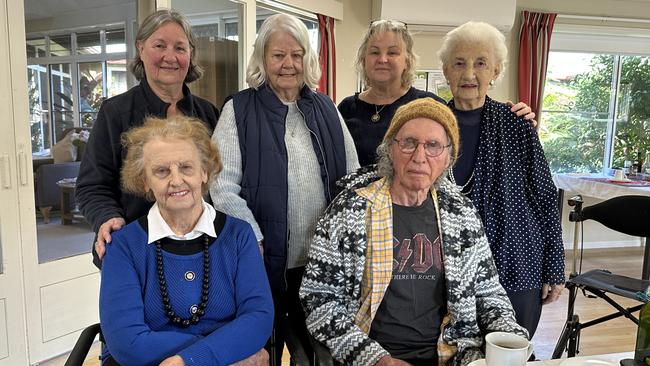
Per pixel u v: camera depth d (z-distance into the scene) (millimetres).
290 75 1520
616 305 2502
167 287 1241
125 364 1154
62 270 2549
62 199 2566
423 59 4777
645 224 2488
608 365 1047
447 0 4473
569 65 5223
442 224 1358
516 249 1574
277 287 1520
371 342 1250
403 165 1304
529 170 1615
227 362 1162
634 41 5277
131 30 2900
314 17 4293
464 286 1342
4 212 2271
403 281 1328
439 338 1349
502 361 945
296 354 1284
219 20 3498
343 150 1606
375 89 1862
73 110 2623
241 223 1362
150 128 1271
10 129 2277
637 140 5414
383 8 4438
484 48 1600
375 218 1341
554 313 3369
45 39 2443
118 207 1509
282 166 1484
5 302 2299
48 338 2504
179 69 1602
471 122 1639
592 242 5332
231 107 1530
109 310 1178
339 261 1359
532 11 4883
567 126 5340
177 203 1229
